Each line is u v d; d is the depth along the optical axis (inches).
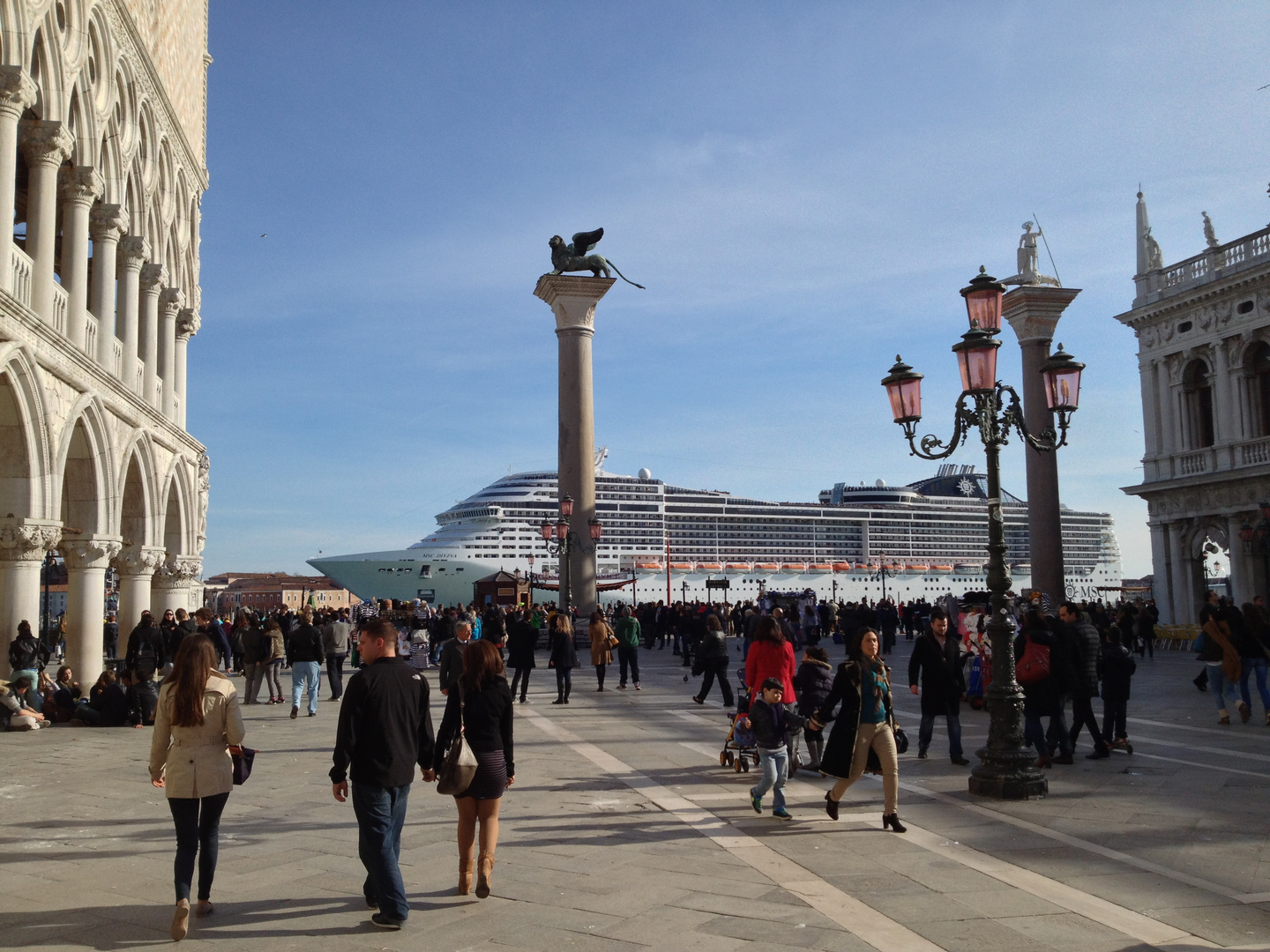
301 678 735.1
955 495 4227.4
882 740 362.0
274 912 266.4
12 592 667.4
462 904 272.2
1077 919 259.3
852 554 3814.0
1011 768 418.9
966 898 276.7
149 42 979.3
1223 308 1652.3
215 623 913.5
